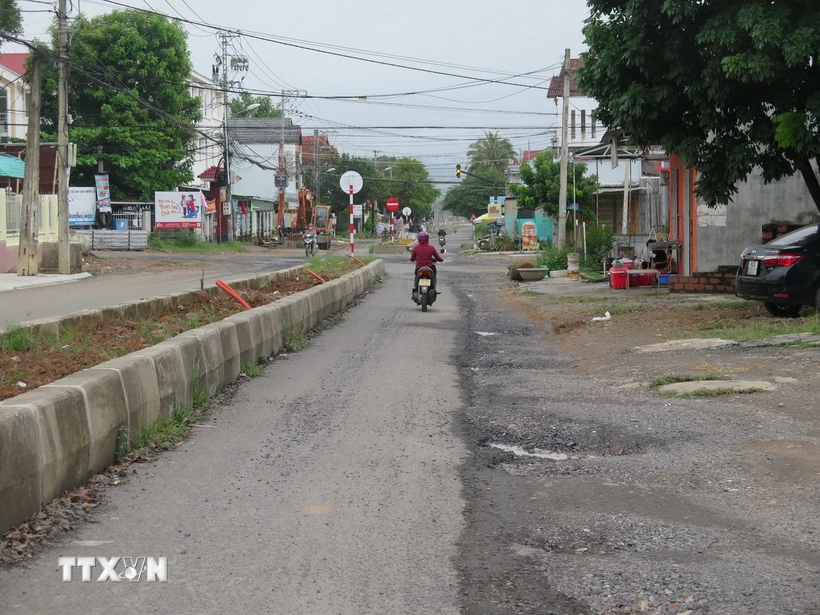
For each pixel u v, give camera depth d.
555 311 18.53
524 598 4.20
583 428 7.73
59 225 27.38
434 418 8.33
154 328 10.50
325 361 11.83
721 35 13.07
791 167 14.65
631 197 42.03
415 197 116.00
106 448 6.21
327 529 5.17
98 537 4.97
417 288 19.38
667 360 10.97
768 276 13.70
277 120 82.44
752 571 4.43
